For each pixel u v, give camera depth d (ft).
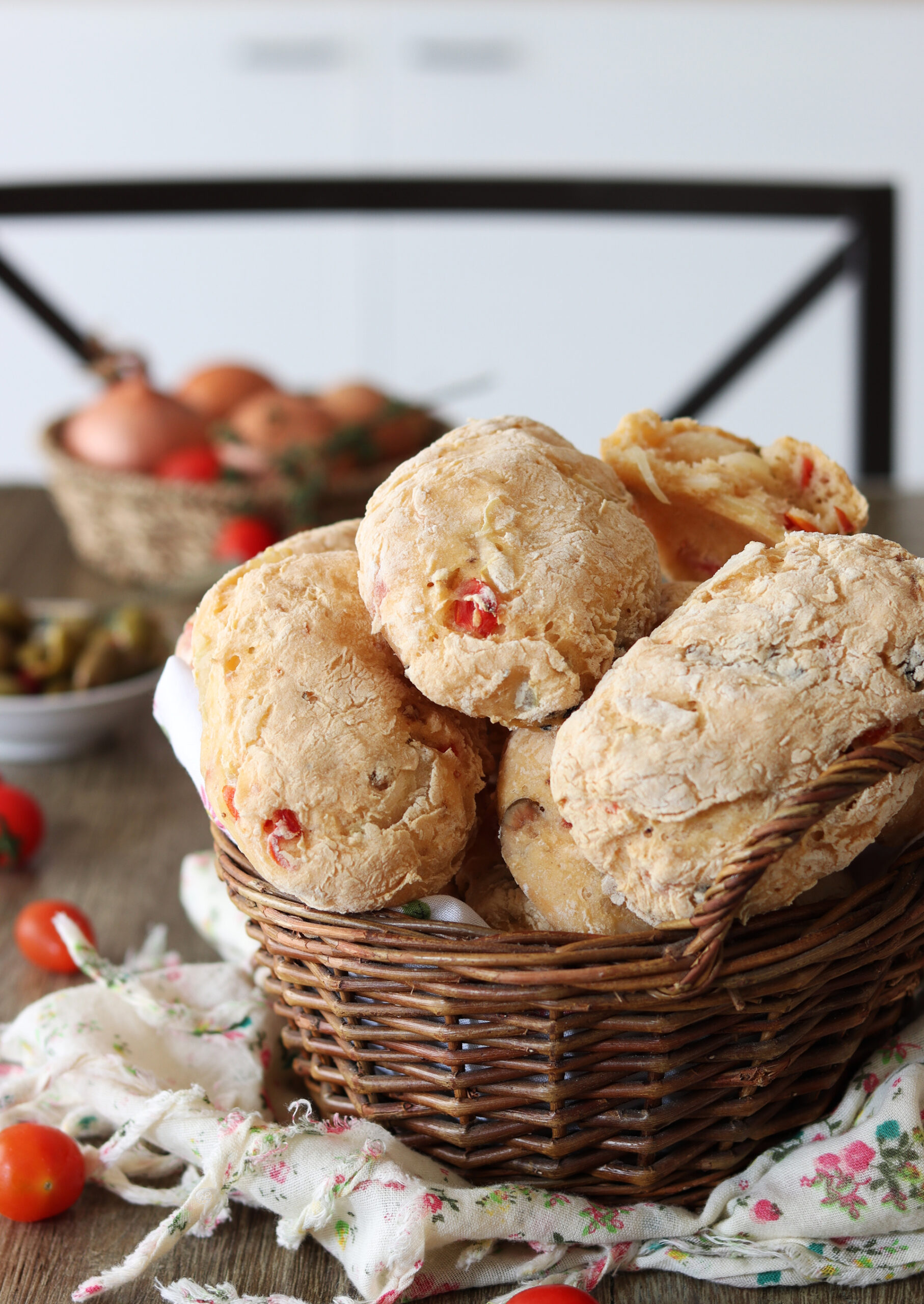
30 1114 2.95
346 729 2.75
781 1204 2.74
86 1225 2.83
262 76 10.73
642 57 10.71
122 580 5.40
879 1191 2.73
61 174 10.84
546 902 2.74
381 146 10.98
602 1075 2.69
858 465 6.79
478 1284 2.73
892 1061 2.87
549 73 10.78
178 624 4.63
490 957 2.63
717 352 11.49
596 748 2.62
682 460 3.02
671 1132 2.73
